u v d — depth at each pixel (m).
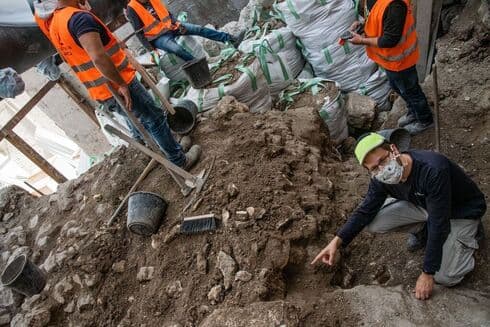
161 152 3.60
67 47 2.92
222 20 7.77
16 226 4.32
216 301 2.79
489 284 2.54
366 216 2.52
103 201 3.85
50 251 3.84
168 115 4.08
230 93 4.29
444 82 4.31
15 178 11.98
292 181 3.37
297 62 5.00
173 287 2.99
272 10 5.38
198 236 3.13
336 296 2.67
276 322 2.45
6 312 3.54
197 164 3.70
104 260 3.38
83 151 7.15
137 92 3.18
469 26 4.46
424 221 2.61
